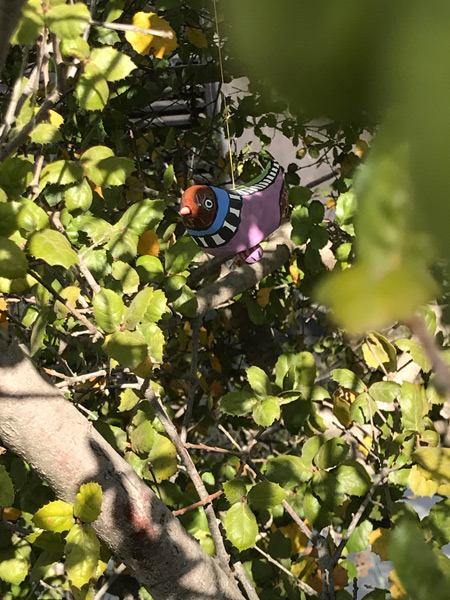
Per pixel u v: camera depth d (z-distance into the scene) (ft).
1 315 3.13
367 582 3.86
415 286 0.30
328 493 2.96
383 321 0.30
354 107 0.29
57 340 3.72
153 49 2.85
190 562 2.60
